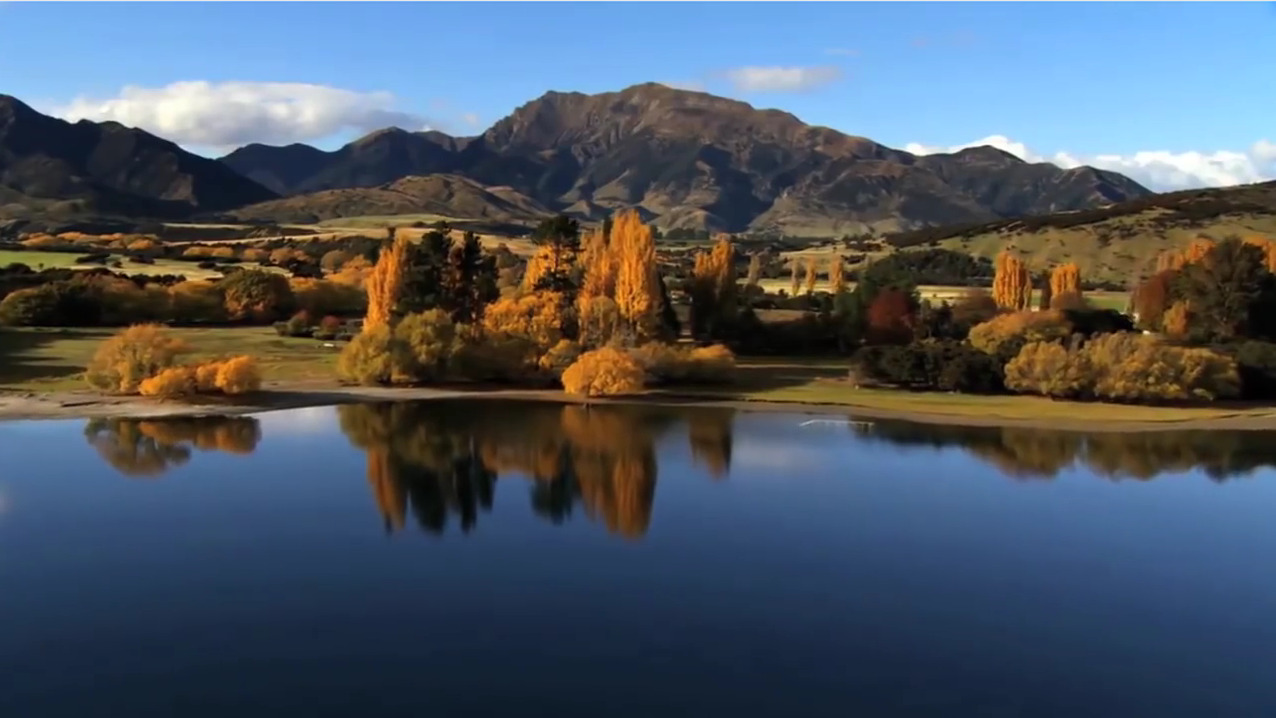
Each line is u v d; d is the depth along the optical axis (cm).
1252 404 9831
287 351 11688
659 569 4762
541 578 4616
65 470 6562
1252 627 4191
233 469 6681
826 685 3569
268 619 4078
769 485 6469
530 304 11138
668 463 7081
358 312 15712
